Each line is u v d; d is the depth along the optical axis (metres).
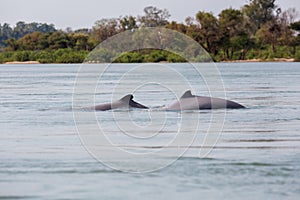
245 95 90.81
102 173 38.69
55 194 34.53
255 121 60.44
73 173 38.72
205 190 35.12
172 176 37.94
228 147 46.78
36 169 39.62
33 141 49.06
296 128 56.03
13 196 34.25
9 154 44.03
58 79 146.38
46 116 64.44
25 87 114.12
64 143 48.19
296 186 35.75
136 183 36.59
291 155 43.53
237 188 35.44
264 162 41.31
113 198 33.88
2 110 70.69
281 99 83.69
